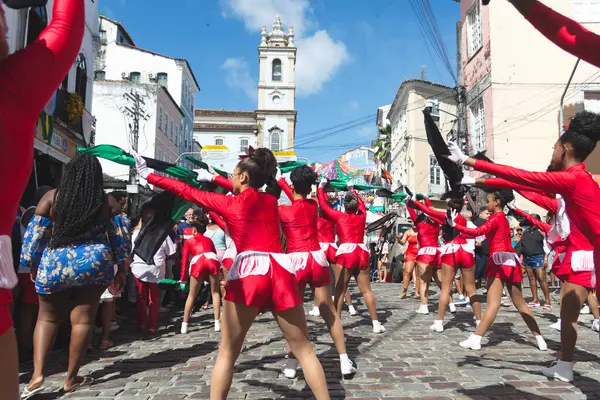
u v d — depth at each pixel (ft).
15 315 17.66
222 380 9.26
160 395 13.12
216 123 187.01
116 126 96.94
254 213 9.86
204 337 21.50
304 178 14.94
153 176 10.12
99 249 13.38
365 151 179.63
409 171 102.47
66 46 5.31
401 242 36.81
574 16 55.06
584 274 13.58
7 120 4.67
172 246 23.72
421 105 103.14
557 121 56.75
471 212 35.06
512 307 29.96
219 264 23.29
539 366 15.66
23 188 5.12
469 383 13.83
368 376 14.64
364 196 77.77
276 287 9.54
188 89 136.26
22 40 32.76
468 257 21.98
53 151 40.04
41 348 13.15
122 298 29.76
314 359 9.57
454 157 9.38
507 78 57.77
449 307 29.01
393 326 23.61
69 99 42.11
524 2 6.95
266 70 187.83
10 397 5.00
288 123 185.26
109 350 18.94
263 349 18.72
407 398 12.55
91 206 13.25
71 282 12.91
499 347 18.61
